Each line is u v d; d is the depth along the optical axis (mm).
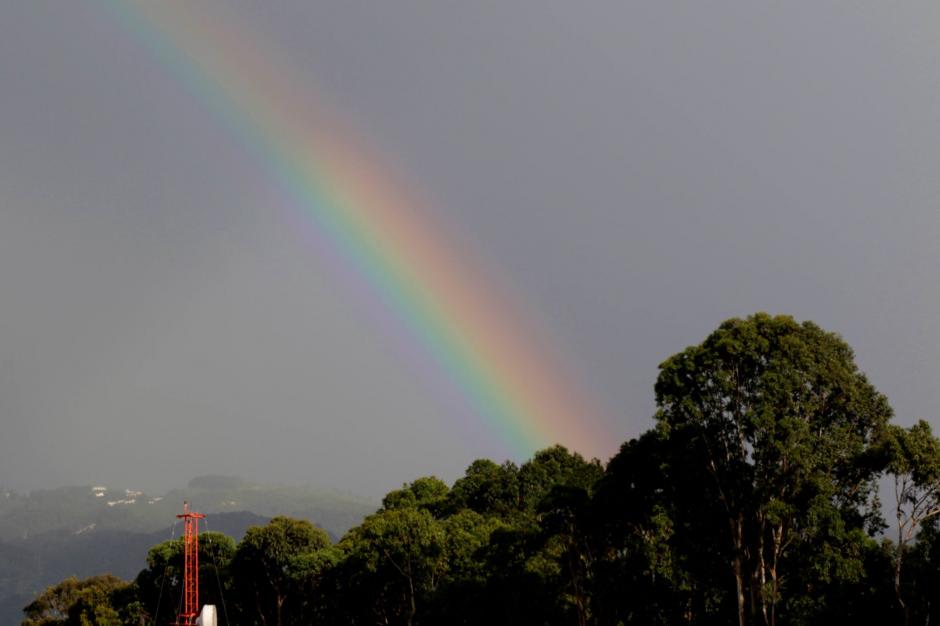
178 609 137250
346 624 128625
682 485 81125
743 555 78688
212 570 144500
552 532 92125
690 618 83812
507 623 93875
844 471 76562
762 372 76562
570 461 136375
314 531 141750
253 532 138250
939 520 72000
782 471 74500
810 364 75812
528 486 131625
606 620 88750
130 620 147625
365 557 112500
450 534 111875
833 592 73562
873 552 72500
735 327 78938
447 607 97938
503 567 97062
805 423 73625
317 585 134000
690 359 78500
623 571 84625
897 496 71750
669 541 81938
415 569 110938
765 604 74250
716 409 77688
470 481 141500
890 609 71562
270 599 140250
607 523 89312
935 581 70688
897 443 70688
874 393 78688
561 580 95750
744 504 77125
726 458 77938
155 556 148000
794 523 76500
